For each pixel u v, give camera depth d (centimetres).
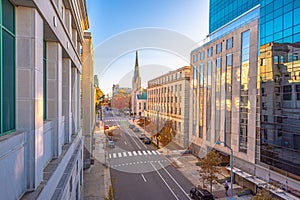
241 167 1770
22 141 349
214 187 1597
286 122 1402
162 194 1342
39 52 403
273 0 1541
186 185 1481
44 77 572
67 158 666
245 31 1744
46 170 479
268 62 1569
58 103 590
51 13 489
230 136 1855
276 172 1459
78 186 923
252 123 1677
